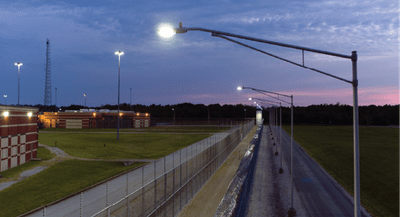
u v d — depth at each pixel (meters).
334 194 26.80
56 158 42.03
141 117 127.31
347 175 34.69
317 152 53.16
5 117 33.97
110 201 20.88
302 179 32.56
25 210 20.97
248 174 23.08
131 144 61.50
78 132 89.12
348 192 27.52
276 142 64.38
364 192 27.55
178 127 111.50
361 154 50.47
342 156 48.31
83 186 27.34
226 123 130.62
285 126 140.38
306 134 91.94
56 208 20.59
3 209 21.25
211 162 32.62
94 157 44.22
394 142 68.19
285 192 27.31
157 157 44.06
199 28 8.61
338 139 75.88
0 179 29.94
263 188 28.73
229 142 48.25
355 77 9.07
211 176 32.03
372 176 34.34
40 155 43.94
